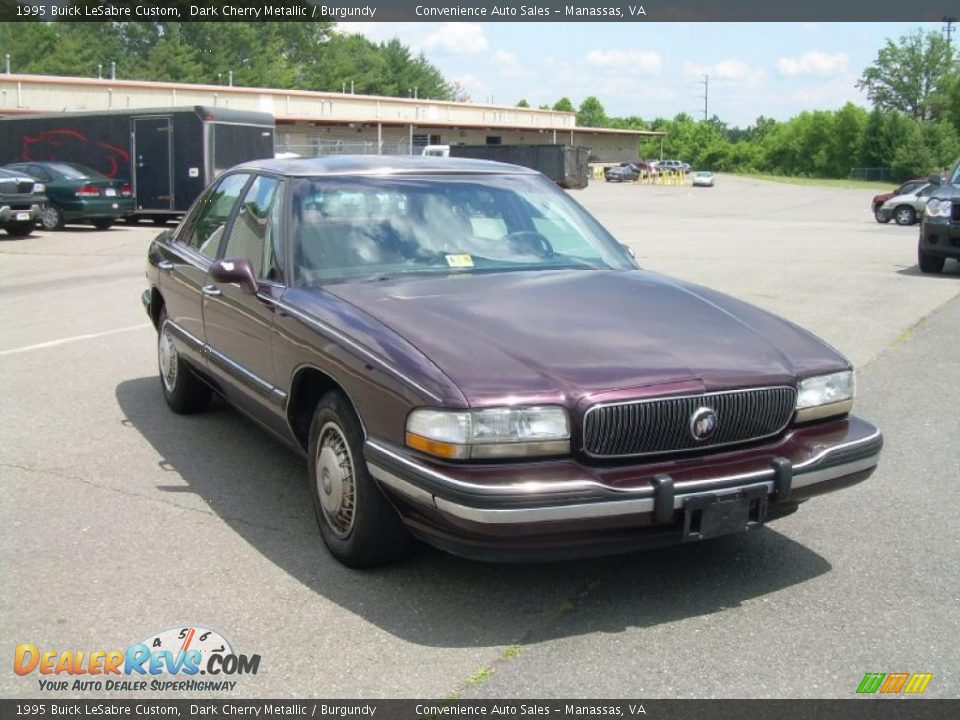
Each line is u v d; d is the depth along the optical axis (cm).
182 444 589
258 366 478
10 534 450
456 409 343
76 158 2534
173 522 466
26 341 905
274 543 441
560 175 4788
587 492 340
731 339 400
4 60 8250
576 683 328
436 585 399
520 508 336
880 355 843
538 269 481
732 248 1938
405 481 356
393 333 388
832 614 378
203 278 548
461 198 510
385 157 543
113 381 749
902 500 502
